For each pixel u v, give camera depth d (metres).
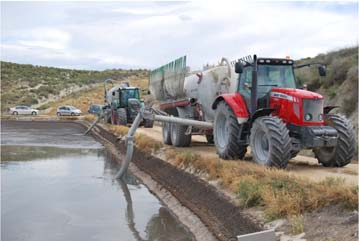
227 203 9.52
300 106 10.92
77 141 28.39
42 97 70.88
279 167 10.68
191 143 18.48
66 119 48.06
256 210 8.55
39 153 22.48
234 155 12.60
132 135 16.44
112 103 33.56
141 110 16.39
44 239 9.48
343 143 11.29
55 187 14.40
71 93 74.56
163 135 18.83
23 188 14.23
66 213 11.39
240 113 12.09
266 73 12.47
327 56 27.94
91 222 10.65
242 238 6.76
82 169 17.73
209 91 15.76
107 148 24.62
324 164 11.95
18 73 81.31
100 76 86.50
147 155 17.95
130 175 16.53
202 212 10.27
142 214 11.29
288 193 8.20
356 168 11.58
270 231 6.96
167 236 9.55
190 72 17.39
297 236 6.93
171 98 18.69
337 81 22.77
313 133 10.78
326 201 7.56
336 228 6.69
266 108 11.65
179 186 12.80
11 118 50.44
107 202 12.52
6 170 17.45
